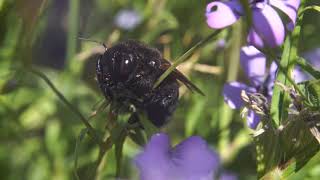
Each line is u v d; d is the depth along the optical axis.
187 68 0.26
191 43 0.27
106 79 0.17
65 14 0.30
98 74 0.17
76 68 0.26
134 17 0.29
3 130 0.26
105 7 0.30
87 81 0.26
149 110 0.17
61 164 0.26
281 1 0.17
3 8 0.21
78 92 0.26
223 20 0.16
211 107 0.26
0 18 0.21
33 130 0.26
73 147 0.26
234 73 0.25
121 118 0.17
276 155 0.17
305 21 0.30
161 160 0.18
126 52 0.17
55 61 0.29
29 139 0.26
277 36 0.17
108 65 0.17
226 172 0.24
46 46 0.29
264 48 0.17
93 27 0.29
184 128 0.26
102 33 0.29
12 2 0.20
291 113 0.17
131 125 0.17
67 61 0.27
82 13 0.29
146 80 0.17
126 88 0.17
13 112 0.26
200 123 0.26
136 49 0.17
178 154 0.18
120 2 0.30
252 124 0.18
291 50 0.17
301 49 0.28
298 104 0.17
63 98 0.18
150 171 0.18
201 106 0.26
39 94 0.26
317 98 0.17
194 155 0.18
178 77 0.18
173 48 0.27
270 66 0.20
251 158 0.25
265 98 0.18
